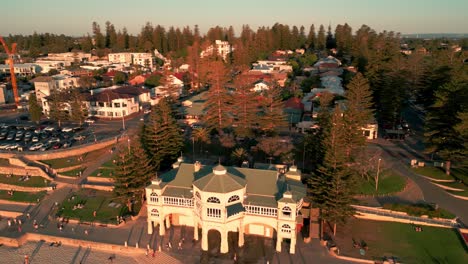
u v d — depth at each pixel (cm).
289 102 14100
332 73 19300
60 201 8638
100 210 8138
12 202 8775
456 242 6638
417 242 6681
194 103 14612
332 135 7906
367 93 11144
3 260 6688
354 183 7256
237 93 11519
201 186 6372
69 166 10131
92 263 6519
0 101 17088
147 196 6981
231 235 7062
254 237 7019
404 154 10469
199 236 7050
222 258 6388
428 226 7156
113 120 14062
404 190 8512
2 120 14375
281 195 6588
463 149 8400
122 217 7775
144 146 9294
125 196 7806
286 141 10706
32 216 8106
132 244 6888
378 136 12000
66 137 12056
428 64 14000
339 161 7100
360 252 6431
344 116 9019
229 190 6259
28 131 12875
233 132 11275
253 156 9712
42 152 10656
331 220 6762
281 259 6350
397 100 12069
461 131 8156
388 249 6512
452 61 14262
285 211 6281
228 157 9844
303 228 7269
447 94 8906
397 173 9256
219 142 10475
